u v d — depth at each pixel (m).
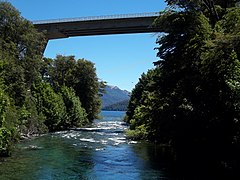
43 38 52.00
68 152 30.14
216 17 30.19
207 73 22.52
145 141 39.69
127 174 21.23
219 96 20.81
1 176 19.98
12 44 44.41
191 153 27.03
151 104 39.62
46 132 51.09
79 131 55.66
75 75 82.12
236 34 20.48
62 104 59.81
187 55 27.78
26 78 48.03
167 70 32.19
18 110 40.25
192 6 31.77
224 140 21.11
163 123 32.66
